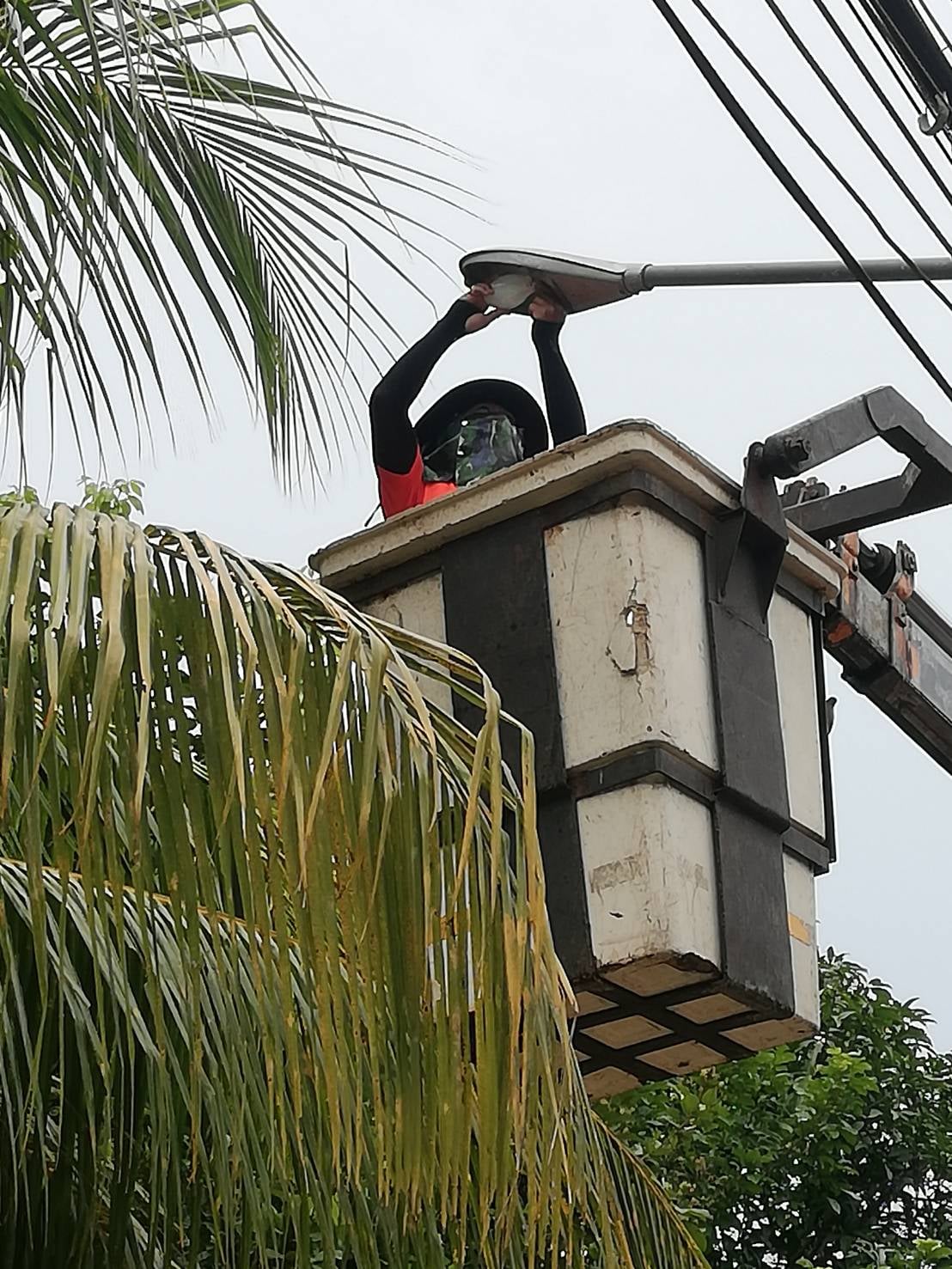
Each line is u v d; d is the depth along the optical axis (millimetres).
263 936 3904
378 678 3973
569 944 5000
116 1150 4801
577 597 5273
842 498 6906
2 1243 4613
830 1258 13672
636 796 5047
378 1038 4031
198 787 3922
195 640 3904
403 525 5590
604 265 6742
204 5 5938
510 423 7301
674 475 5344
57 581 3711
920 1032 14852
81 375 5629
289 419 6363
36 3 5965
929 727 7402
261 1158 4609
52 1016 4656
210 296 6027
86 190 5668
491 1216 5078
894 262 6293
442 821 4191
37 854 3697
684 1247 6469
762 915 5230
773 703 5508
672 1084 12930
